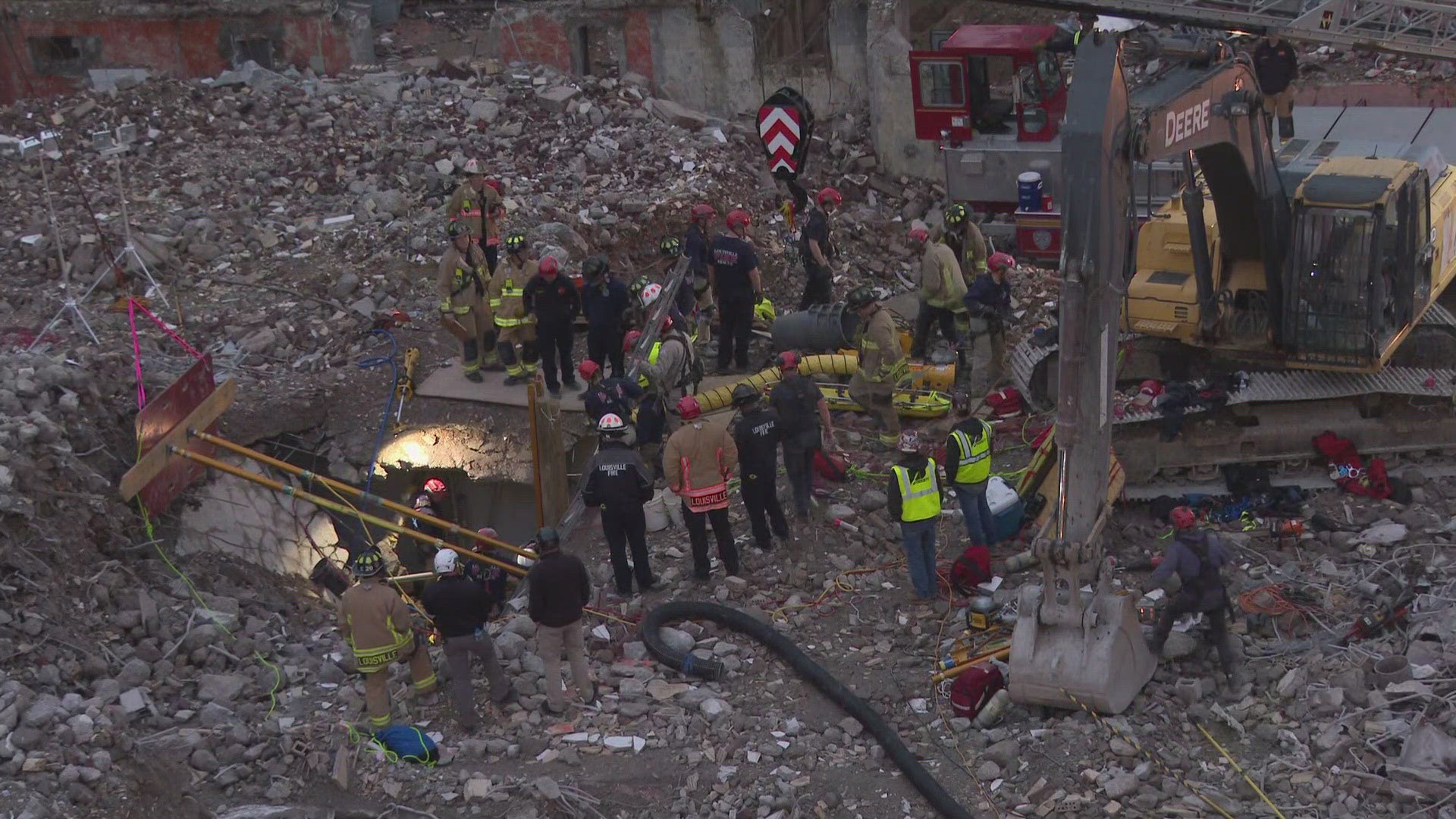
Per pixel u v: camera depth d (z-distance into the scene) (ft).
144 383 113.70
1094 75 71.67
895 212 168.66
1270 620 87.15
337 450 120.16
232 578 103.09
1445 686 77.51
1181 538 78.59
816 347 126.62
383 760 78.74
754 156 171.94
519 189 153.69
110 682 82.74
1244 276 101.30
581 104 168.66
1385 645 83.76
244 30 173.17
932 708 82.94
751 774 77.87
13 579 87.40
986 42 145.69
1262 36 127.24
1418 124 164.14
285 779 76.89
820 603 94.27
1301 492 101.30
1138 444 102.83
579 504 109.81
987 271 118.42
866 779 77.25
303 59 174.81
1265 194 95.20
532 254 139.44
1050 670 78.54
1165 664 84.23
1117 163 74.69
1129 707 80.38
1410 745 73.56
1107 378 77.41
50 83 174.40
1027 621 80.38
